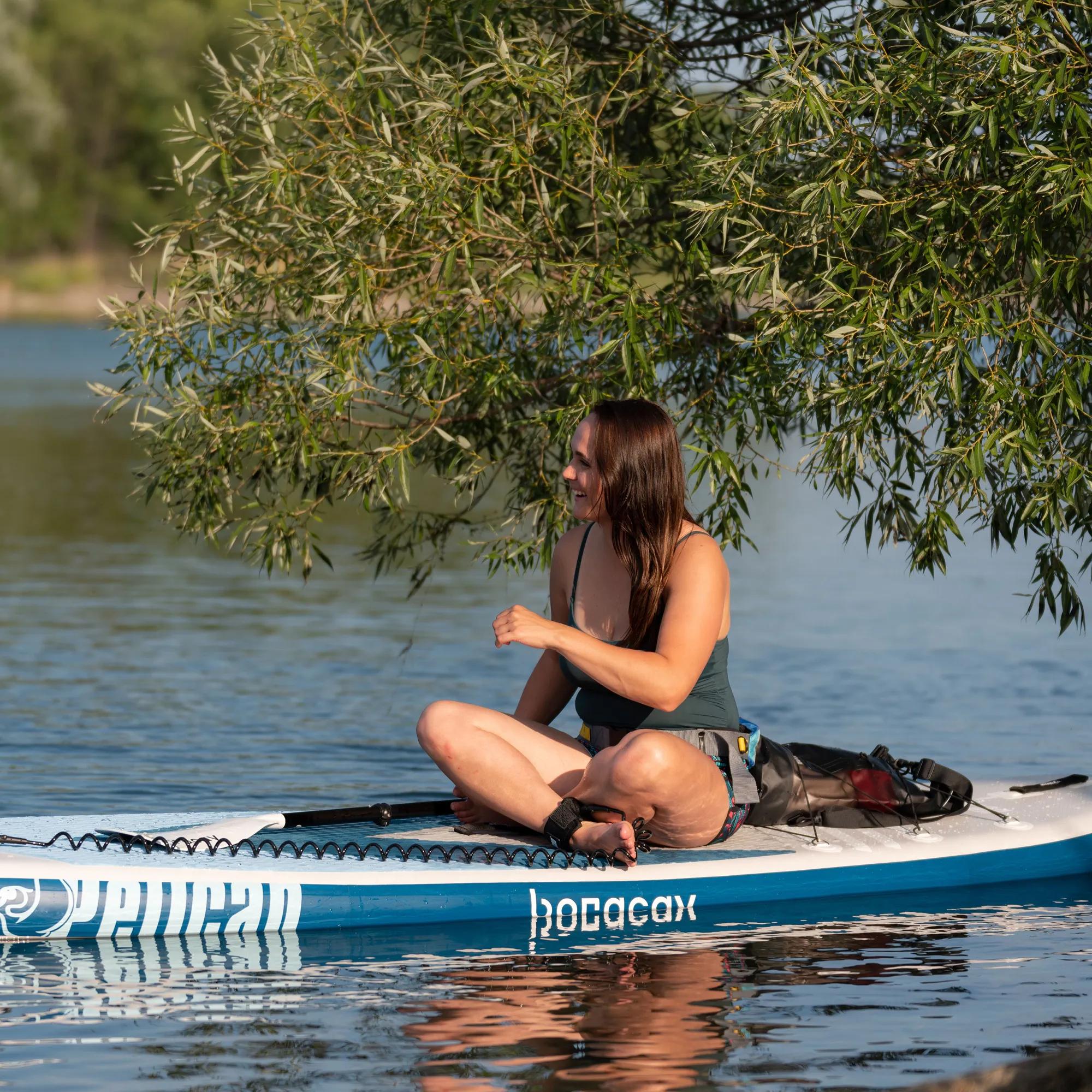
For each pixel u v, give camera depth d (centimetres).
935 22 2117
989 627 4141
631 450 1631
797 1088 1184
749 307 2148
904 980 1462
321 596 4603
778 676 3453
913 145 2086
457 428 2466
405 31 2380
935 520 2027
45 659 3503
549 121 2198
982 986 1441
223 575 4969
